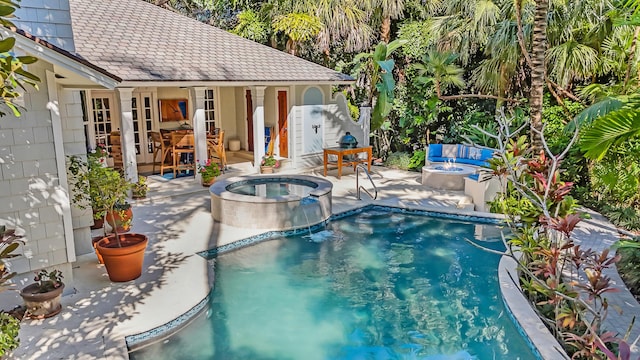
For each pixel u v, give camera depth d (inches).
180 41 582.2
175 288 266.5
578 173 480.7
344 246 366.9
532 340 211.9
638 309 246.1
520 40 360.8
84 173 290.5
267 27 772.6
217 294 284.4
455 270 322.7
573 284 200.1
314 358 219.9
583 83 504.4
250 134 693.3
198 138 524.7
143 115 630.5
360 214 450.3
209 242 348.8
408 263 334.3
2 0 128.2
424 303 276.7
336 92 721.6
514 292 260.7
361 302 276.7
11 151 235.0
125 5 629.9
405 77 713.0
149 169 604.1
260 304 272.8
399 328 248.7
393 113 733.3
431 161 580.4
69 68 228.8
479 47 581.3
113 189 270.5
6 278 165.8
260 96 569.6
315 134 636.7
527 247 254.2
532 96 325.7
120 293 258.7
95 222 357.7
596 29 439.5
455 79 564.1
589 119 235.6
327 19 686.5
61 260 256.8
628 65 393.7
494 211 358.9
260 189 456.8
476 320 257.3
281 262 335.0
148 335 222.8
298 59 652.7
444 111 673.0
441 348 230.4
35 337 211.8
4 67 137.3
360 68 735.7
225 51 599.2
